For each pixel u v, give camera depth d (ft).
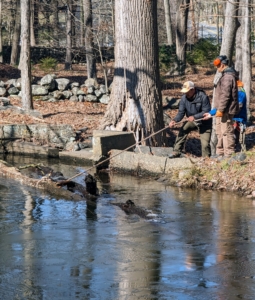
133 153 45.16
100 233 27.91
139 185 40.47
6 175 42.88
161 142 55.72
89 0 98.43
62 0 114.93
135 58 54.60
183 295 20.21
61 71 120.98
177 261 23.73
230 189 38.37
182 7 66.13
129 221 30.30
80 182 41.11
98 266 23.13
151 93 55.11
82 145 54.44
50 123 62.08
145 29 54.80
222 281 21.52
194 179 39.99
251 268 22.90
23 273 22.33
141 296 20.11
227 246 25.77
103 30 92.38
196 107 44.60
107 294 20.29
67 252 24.90
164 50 126.52
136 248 25.49
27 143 55.36
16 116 64.64
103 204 34.35
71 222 30.04
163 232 28.09
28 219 30.60
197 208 33.19
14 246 25.77
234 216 31.27
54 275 22.12
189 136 61.00
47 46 136.67
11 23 165.07
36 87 79.82
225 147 42.09
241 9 76.54
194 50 134.62
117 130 55.16
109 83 106.52
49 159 52.60
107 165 47.34
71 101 80.07
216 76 45.62
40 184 38.99
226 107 40.73
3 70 110.11
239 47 83.61
